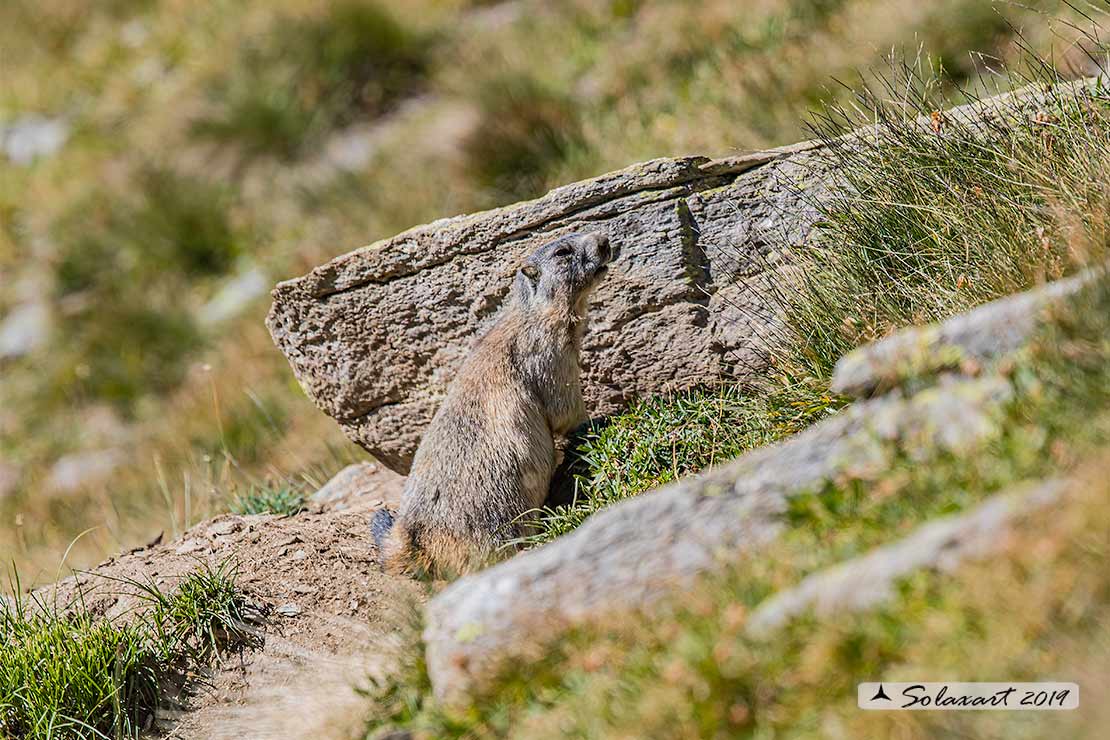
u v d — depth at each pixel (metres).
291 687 10.66
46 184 32.38
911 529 6.99
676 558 7.75
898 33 21.19
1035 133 11.58
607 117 24.86
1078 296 7.88
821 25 23.59
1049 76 13.15
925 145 12.23
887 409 7.96
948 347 8.14
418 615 9.39
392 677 8.83
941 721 5.93
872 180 12.27
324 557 12.66
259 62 32.16
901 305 11.24
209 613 11.62
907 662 6.18
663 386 13.42
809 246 12.56
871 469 7.54
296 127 30.42
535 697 7.38
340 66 31.19
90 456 24.98
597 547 8.07
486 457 12.30
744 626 6.70
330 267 14.35
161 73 34.66
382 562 12.38
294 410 22.73
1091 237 9.42
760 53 23.78
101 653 11.05
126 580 12.09
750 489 7.98
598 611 7.57
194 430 23.27
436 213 25.48
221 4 35.44
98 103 34.69
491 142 25.86
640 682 6.77
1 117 35.03
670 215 13.24
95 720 10.80
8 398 27.25
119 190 31.25
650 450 12.07
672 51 25.47
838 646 6.30
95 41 37.28
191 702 11.09
